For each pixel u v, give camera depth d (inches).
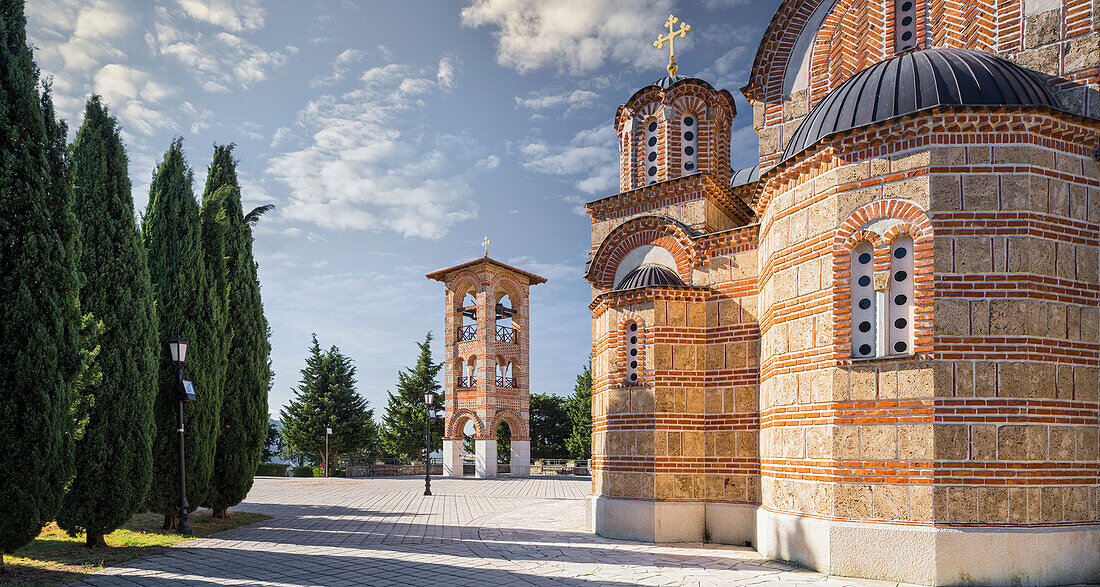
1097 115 449.7
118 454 531.2
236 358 735.7
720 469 589.6
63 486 452.8
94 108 565.3
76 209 537.3
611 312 640.4
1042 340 411.5
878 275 435.5
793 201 494.0
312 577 427.8
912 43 570.6
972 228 416.2
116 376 533.0
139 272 562.6
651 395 605.0
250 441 745.0
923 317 417.4
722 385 600.1
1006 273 411.5
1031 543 396.5
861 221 445.1
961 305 413.1
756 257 596.4
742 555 513.3
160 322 647.1
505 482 1540.4
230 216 762.8
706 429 601.9
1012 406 405.1
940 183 421.7
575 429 2487.7
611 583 412.2
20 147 432.8
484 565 470.9
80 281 465.1
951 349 411.2
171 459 631.8
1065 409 413.4
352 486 1392.7
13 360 416.2
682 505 589.0
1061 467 408.8
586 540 596.4
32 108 438.9
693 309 618.2
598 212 751.1
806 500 459.8
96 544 532.7
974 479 402.6
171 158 687.1
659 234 679.1
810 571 446.0
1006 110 414.9
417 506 933.2
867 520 424.8
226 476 716.7
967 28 524.4
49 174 450.0
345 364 2263.8
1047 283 416.2
